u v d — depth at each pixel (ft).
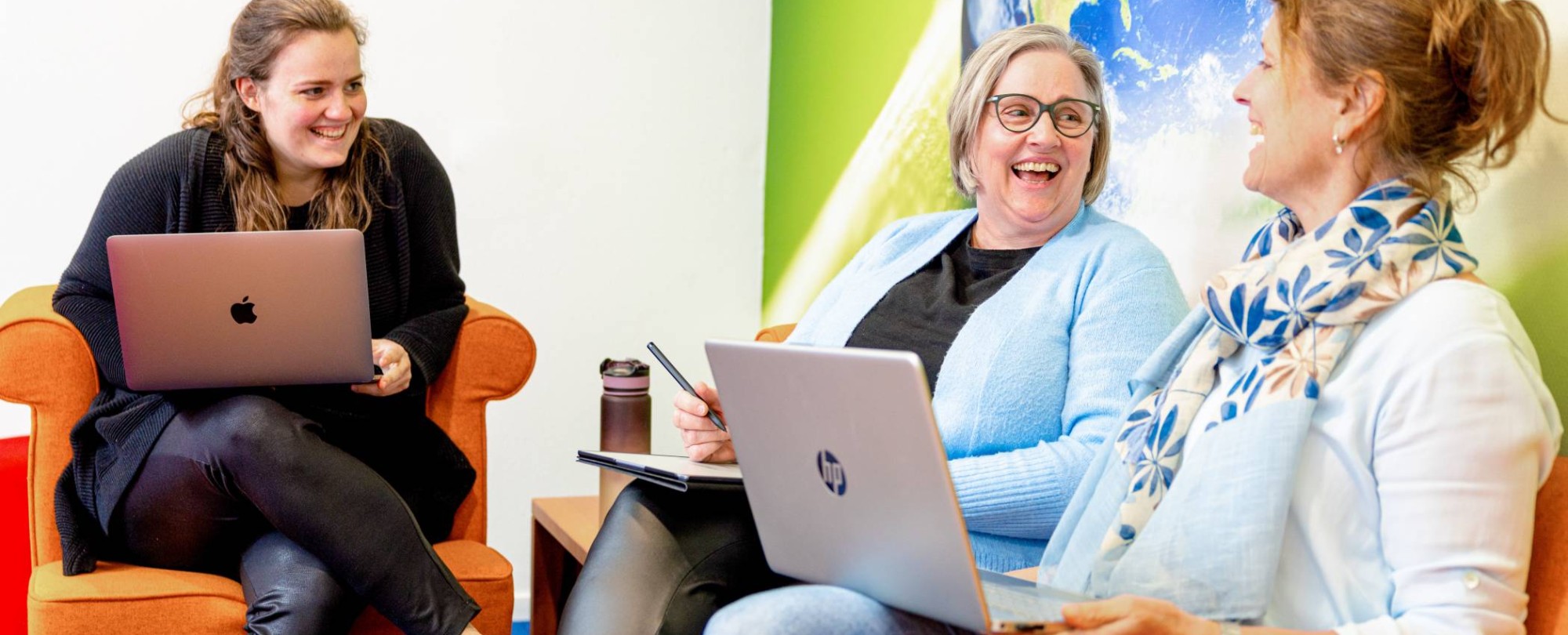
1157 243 6.03
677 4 10.43
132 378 5.56
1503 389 3.18
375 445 6.48
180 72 9.21
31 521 5.98
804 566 3.76
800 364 3.34
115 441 5.75
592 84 10.23
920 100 8.15
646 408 7.09
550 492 10.34
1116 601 3.07
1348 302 3.48
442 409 6.81
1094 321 4.91
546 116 10.12
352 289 5.70
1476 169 4.26
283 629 5.21
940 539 3.13
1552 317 4.01
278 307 5.62
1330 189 3.74
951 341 5.23
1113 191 6.41
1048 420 4.96
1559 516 3.44
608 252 10.39
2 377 5.86
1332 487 3.47
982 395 4.98
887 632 3.56
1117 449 4.15
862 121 8.95
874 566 3.44
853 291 5.77
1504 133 3.52
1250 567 3.48
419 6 9.71
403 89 9.73
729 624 3.58
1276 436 3.51
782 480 3.64
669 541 4.39
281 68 6.15
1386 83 3.50
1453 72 3.47
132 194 6.24
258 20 6.20
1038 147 5.20
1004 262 5.45
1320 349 3.53
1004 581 3.85
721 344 3.66
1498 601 3.15
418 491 6.53
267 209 6.36
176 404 5.75
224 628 5.38
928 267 5.68
